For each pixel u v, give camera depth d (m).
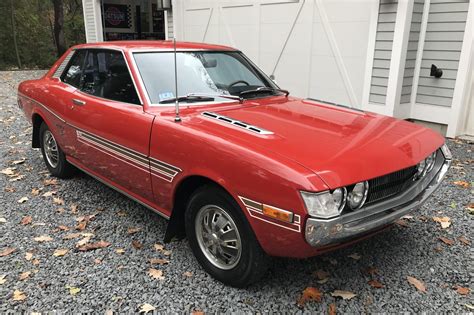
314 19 7.46
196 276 2.93
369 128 2.99
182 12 10.48
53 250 3.27
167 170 2.96
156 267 3.04
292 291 2.78
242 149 2.50
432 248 3.33
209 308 2.61
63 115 4.19
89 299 2.68
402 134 2.94
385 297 2.72
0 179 4.81
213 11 9.55
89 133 3.79
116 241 3.41
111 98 3.63
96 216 3.87
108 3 15.38
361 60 6.88
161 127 3.00
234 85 3.75
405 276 2.95
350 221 2.36
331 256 3.20
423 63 6.57
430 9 6.31
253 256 2.58
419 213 3.92
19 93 5.20
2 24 21.28
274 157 2.38
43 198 4.28
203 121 2.97
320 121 3.09
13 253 3.23
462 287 2.83
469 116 6.46
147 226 3.67
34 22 22.98
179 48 3.78
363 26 6.73
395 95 6.49
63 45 22.72
